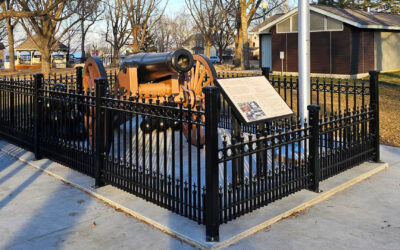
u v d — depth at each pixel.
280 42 27.08
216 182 4.18
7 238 4.41
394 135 9.48
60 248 4.18
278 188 5.12
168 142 8.73
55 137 7.18
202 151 8.04
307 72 6.98
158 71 8.44
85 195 5.74
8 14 17.91
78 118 7.50
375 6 39.00
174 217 4.78
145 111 5.55
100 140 5.91
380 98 15.23
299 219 4.83
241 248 4.10
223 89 5.39
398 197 5.55
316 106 5.51
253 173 6.34
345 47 23.50
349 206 5.24
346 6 39.66
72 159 6.72
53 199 5.59
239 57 37.44
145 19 38.75
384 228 4.58
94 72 8.59
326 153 5.98
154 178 5.12
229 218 4.53
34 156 7.79
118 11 41.44
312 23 24.73
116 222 4.80
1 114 9.17
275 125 8.21
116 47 42.78
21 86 8.17
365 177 6.39
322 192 5.58
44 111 7.44
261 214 4.83
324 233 4.45
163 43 69.00
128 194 5.61
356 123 6.58
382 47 26.05
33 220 4.88
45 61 27.25
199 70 9.89
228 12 37.75
